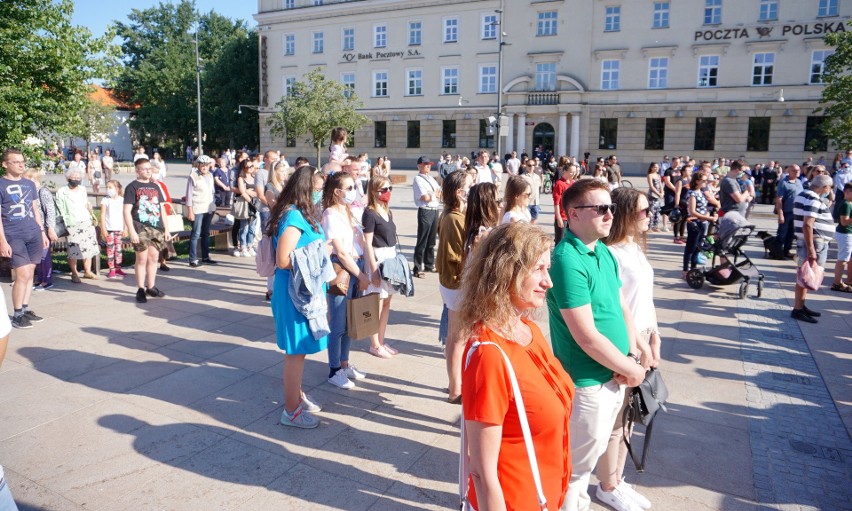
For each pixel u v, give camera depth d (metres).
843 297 8.35
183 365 5.32
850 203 8.48
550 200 24.45
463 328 2.05
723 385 5.12
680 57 34.00
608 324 2.67
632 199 3.24
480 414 1.83
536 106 36.53
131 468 3.61
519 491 1.88
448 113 39.97
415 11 40.00
